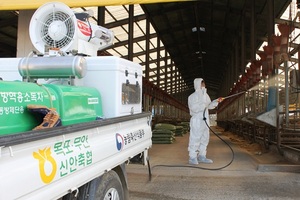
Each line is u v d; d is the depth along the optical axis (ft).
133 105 14.16
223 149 39.22
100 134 9.73
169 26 83.97
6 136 5.80
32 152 6.64
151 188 19.48
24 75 10.77
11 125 7.32
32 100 8.11
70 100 9.68
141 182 20.98
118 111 12.28
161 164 26.86
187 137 67.36
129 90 13.69
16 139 5.99
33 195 6.53
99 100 11.92
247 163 27.81
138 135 13.21
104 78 12.29
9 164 5.99
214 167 25.82
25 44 30.73
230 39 92.12
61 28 12.73
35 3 22.56
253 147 40.60
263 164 25.03
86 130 8.75
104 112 12.23
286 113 28.43
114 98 12.20
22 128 7.66
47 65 10.57
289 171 24.04
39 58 10.79
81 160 8.31
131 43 54.03
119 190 11.18
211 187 19.79
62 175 7.48
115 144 10.51
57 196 7.34
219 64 132.77
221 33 88.48
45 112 7.97
